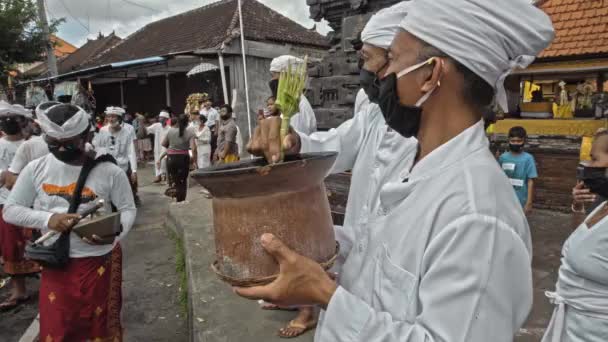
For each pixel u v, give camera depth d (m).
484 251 0.87
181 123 7.91
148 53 18.20
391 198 1.05
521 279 0.91
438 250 0.91
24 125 4.74
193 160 9.57
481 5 0.94
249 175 1.00
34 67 29.86
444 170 0.97
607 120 5.95
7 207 2.83
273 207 1.03
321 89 4.47
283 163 1.01
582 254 1.88
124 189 3.04
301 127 3.30
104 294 2.85
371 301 1.06
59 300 2.75
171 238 6.59
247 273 1.04
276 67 3.21
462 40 0.94
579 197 2.67
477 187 0.92
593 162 2.05
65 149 2.81
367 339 0.92
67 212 2.82
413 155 1.23
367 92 2.10
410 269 0.96
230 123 8.11
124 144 7.61
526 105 7.19
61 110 2.78
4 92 17.14
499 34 0.94
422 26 0.97
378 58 2.01
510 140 4.55
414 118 1.04
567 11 6.97
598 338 1.88
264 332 3.02
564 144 6.46
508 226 0.89
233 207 1.05
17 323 4.21
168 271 5.38
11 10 15.34
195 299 3.55
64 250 2.69
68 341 2.81
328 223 1.16
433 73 0.97
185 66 15.09
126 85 19.25
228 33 14.68
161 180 11.45
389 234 1.02
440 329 0.87
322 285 0.98
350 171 3.83
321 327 1.00
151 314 4.32
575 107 6.73
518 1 0.98
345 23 4.31
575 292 1.95
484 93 0.99
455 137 0.99
